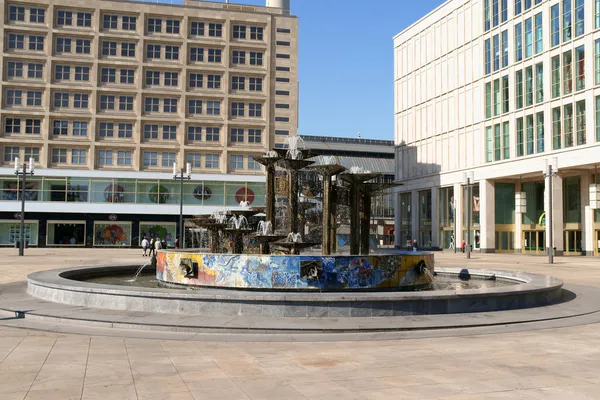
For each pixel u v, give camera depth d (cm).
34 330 1145
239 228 2155
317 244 1798
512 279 1989
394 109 7875
